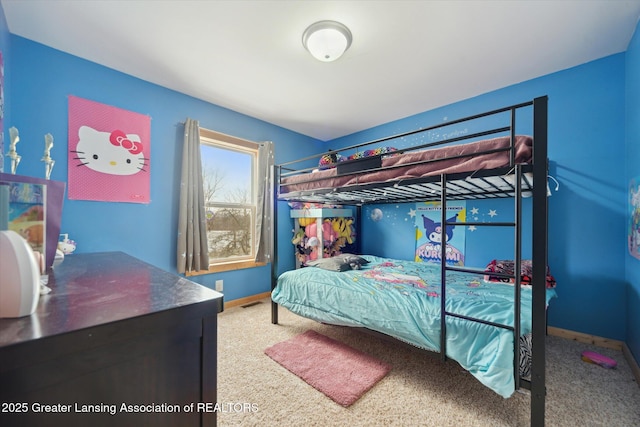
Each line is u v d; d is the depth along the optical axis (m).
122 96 2.36
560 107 2.31
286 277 2.48
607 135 2.12
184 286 0.83
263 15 1.68
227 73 2.37
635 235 1.83
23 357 0.45
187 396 0.67
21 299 0.54
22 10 1.64
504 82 2.49
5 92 1.73
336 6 1.59
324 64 2.21
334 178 2.19
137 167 2.45
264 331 2.44
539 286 1.20
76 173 2.13
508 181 1.67
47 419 0.49
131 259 1.45
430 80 2.46
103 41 1.94
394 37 1.87
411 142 3.31
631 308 1.93
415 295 1.77
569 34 1.84
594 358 1.88
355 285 2.09
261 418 1.38
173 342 0.64
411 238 3.31
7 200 0.79
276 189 2.72
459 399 1.52
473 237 2.80
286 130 3.79
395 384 1.66
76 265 1.22
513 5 1.58
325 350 2.08
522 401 1.49
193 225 2.72
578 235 2.24
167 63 2.22
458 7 1.60
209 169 3.08
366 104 2.98
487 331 1.34
